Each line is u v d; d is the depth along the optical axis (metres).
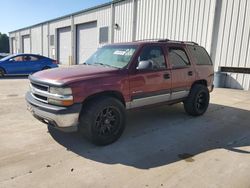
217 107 6.93
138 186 2.83
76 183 2.87
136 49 4.55
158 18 13.75
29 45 35.38
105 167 3.28
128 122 5.33
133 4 15.34
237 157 3.67
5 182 2.85
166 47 5.07
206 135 4.62
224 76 10.93
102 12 18.86
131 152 3.78
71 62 23.92
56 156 3.57
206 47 11.50
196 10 11.74
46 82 3.71
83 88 3.67
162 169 3.25
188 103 5.66
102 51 5.20
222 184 2.91
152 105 4.82
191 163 3.45
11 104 6.78
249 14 9.90
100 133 3.93
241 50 10.34
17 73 13.26
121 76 4.13
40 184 2.83
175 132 4.74
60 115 3.52
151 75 4.60
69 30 24.52
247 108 6.86
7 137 4.25
